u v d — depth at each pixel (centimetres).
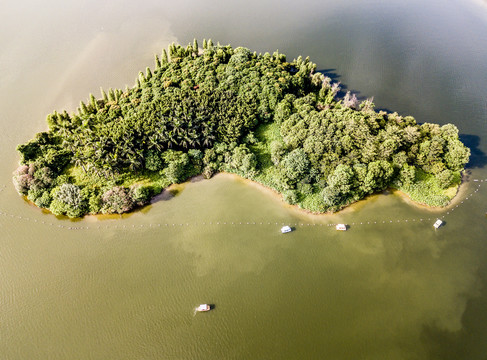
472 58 17800
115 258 10038
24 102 14850
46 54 17712
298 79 14888
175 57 15875
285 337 8631
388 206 11388
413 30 19975
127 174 11819
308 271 9825
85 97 15188
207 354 8369
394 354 8406
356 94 15575
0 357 8262
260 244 10381
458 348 8531
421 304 9244
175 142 11938
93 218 10944
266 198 11594
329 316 8988
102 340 8550
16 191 11569
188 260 10012
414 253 10281
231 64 14975
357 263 10025
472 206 11400
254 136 12975
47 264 9875
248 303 9175
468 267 10019
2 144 13012
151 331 8688
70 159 12044
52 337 8588
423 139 11931
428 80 16425
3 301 9131
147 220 10938
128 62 17262
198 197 11581
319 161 11594
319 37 19262
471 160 12812
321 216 11094
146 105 13038
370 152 11219
